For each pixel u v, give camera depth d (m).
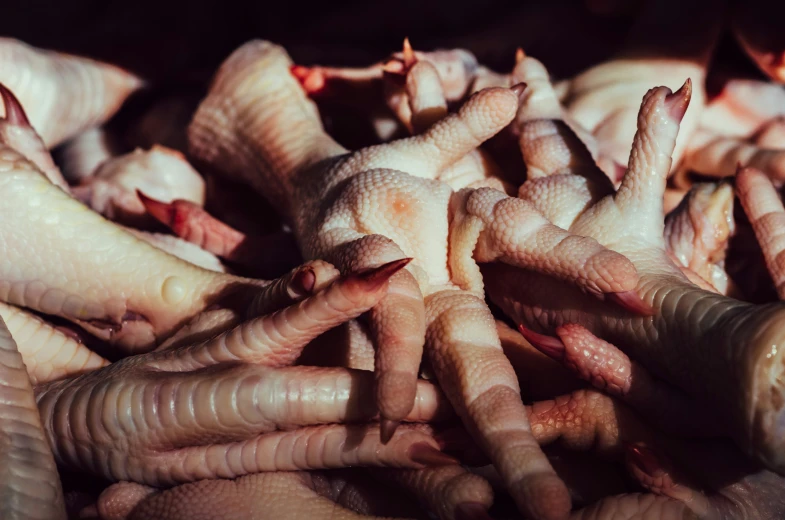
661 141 0.24
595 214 0.25
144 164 0.35
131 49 0.41
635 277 0.22
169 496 0.22
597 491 0.23
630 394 0.22
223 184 0.34
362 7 0.46
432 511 0.21
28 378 0.23
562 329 0.22
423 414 0.22
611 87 0.38
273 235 0.31
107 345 0.27
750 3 0.38
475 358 0.22
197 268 0.27
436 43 0.43
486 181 0.28
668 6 0.40
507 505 0.23
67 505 0.24
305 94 0.32
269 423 0.22
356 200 0.25
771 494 0.23
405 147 0.27
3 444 0.21
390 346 0.21
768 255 0.28
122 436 0.22
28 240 0.26
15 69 0.35
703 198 0.30
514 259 0.24
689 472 0.22
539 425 0.23
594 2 0.42
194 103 0.40
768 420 0.19
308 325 0.21
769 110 0.40
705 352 0.21
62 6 0.42
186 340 0.25
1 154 0.26
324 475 0.23
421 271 0.24
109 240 0.26
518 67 0.30
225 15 0.45
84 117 0.38
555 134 0.28
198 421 0.21
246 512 0.21
